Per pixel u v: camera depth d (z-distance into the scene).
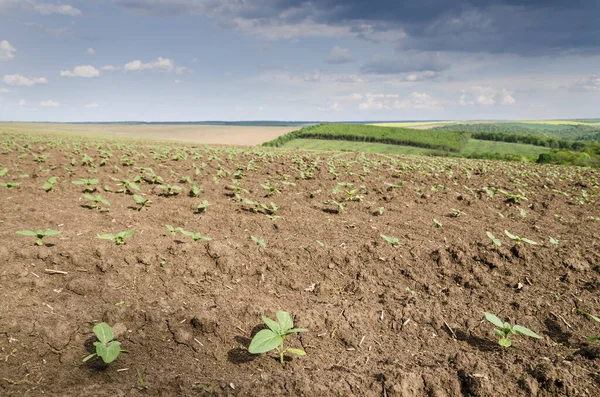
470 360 3.54
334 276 5.42
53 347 3.48
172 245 5.75
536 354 3.76
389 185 11.81
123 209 8.23
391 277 5.43
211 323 3.95
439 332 4.21
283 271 5.46
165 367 3.39
